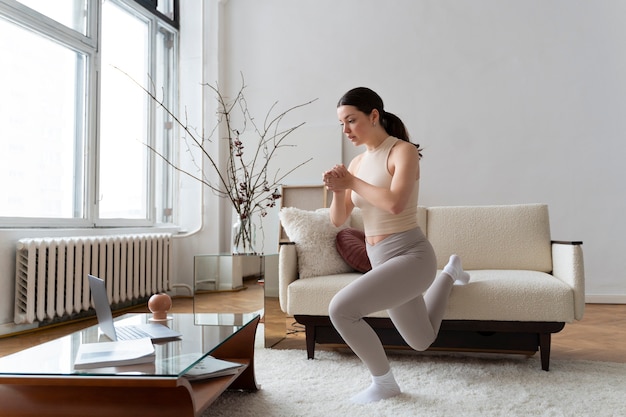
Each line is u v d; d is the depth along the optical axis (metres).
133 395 1.52
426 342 2.28
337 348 3.09
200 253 5.73
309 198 5.33
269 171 5.66
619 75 5.08
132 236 4.70
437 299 2.42
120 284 4.56
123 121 5.20
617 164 5.06
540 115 5.22
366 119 2.17
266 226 5.54
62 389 1.55
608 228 5.06
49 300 3.84
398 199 2.00
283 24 5.80
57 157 4.36
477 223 3.32
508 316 2.60
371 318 2.75
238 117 5.85
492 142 5.29
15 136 3.96
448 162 5.36
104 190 4.92
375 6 5.59
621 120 5.07
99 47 4.74
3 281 3.64
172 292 5.64
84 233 4.40
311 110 5.69
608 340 3.32
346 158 5.57
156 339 1.90
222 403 2.09
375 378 2.13
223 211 5.80
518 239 3.23
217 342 1.85
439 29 5.44
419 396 2.14
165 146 5.84
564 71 5.19
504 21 5.32
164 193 5.82
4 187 3.87
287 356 2.90
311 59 5.71
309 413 1.95
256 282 3.07
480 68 5.34
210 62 5.84
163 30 5.86
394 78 5.51
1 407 1.56
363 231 3.32
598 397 2.13
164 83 5.86
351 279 2.87
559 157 5.17
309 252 3.06
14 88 3.96
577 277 2.60
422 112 5.43
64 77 4.44
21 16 3.94
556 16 5.22
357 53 5.61
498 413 1.94
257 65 5.84
